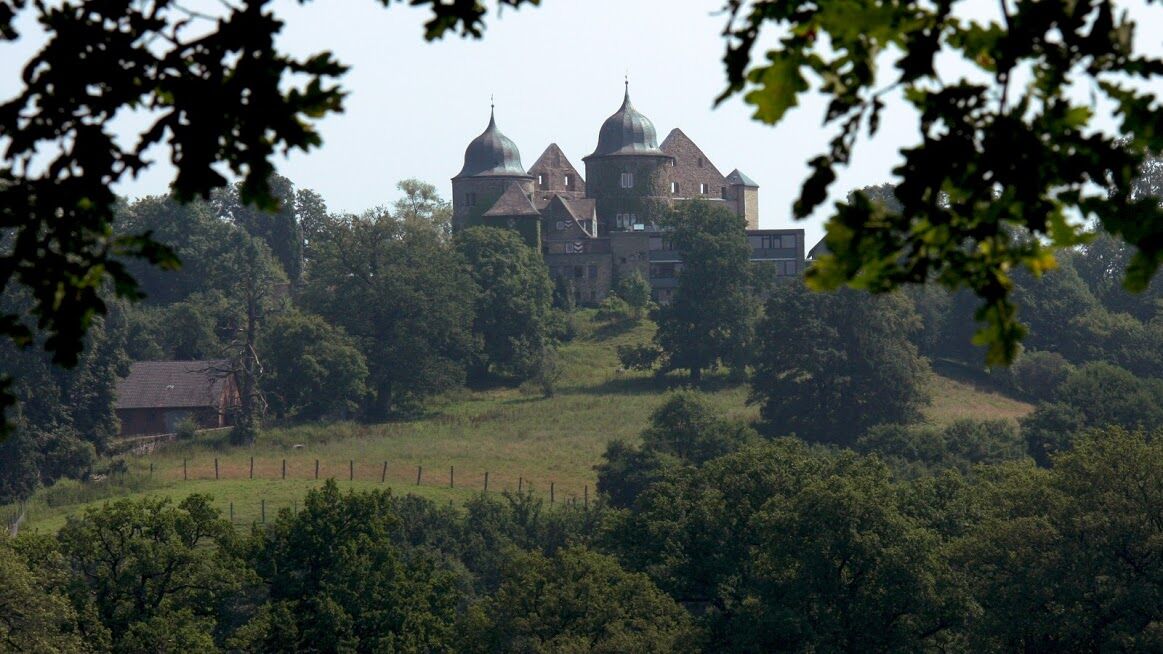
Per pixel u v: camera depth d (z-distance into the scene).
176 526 183.12
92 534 175.75
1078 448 192.12
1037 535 177.50
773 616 174.38
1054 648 179.50
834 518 180.75
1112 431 189.88
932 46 21.22
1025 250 22.48
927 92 21.66
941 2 21.28
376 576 185.12
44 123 23.55
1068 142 21.28
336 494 188.88
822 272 22.22
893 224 21.91
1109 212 21.55
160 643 166.12
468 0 26.62
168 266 24.75
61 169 23.64
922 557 180.00
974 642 177.12
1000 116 21.16
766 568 184.12
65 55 23.30
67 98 23.41
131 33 23.52
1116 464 182.88
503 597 185.88
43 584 167.50
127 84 23.48
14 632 155.38
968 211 21.88
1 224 23.45
